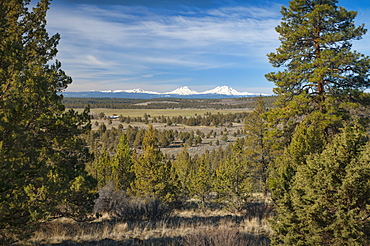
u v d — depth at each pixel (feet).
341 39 51.93
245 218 43.93
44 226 30.76
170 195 64.03
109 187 52.54
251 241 27.81
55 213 30.78
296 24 57.93
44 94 23.26
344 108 49.85
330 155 20.63
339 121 45.75
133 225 35.73
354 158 19.40
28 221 19.71
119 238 28.91
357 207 18.51
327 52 47.26
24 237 19.08
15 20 30.76
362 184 18.54
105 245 26.30
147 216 41.86
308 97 52.75
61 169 30.07
